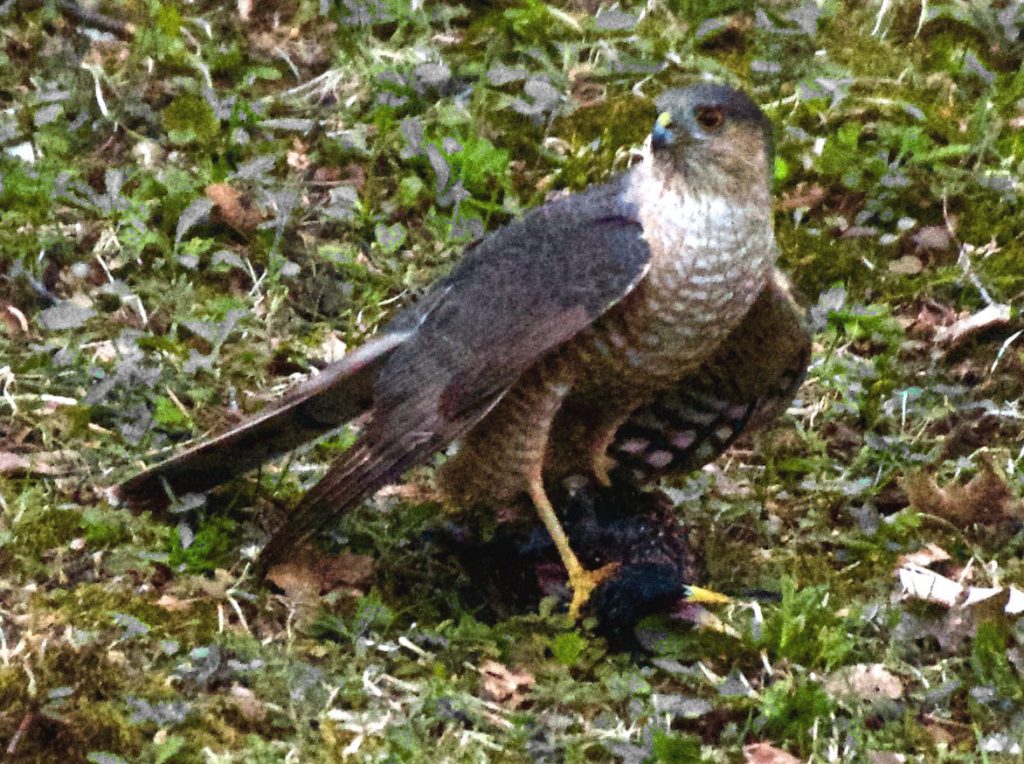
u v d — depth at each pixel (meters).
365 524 7.51
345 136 9.43
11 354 8.08
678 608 7.18
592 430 7.51
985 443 8.42
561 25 10.35
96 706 6.29
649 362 7.07
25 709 6.24
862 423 8.47
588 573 7.14
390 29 10.34
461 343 6.82
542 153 9.55
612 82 10.05
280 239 8.85
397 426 6.82
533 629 7.01
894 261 9.30
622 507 7.60
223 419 7.92
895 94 10.27
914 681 6.98
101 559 7.07
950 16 10.83
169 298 8.49
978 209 9.56
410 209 9.18
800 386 7.96
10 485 7.37
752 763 6.43
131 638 6.62
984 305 9.14
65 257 8.63
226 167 9.18
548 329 6.78
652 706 6.63
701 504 7.86
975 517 7.89
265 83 9.91
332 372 7.07
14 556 7.01
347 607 7.09
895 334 8.85
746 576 7.54
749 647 7.01
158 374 7.93
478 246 7.19
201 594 6.95
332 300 8.70
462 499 7.46
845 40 10.62
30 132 9.27
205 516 7.39
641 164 7.11
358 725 6.38
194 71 9.80
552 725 6.48
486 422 7.19
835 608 7.31
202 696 6.39
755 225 6.95
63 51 9.74
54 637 6.58
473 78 9.95
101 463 7.55
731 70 10.36
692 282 6.89
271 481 7.61
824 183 9.62
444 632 6.92
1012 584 7.60
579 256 6.86
